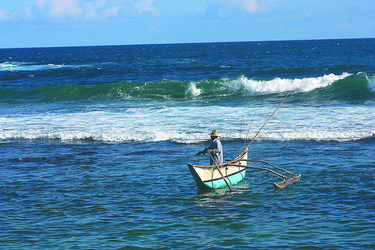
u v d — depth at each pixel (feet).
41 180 55.26
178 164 61.41
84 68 278.87
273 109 100.48
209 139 75.05
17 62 403.13
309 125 81.20
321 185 49.55
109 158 65.98
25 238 35.81
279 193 47.70
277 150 67.15
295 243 33.14
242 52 495.41
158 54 520.42
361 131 74.49
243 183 53.16
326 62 252.42
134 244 34.06
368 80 123.24
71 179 55.42
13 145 76.33
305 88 127.95
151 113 100.73
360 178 51.29
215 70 219.41
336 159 60.59
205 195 47.93
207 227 37.68
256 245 33.04
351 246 32.17
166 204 44.96
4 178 56.65
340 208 41.39
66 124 91.25
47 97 135.95
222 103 113.70
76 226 38.63
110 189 50.80
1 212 43.21
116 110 107.14
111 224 39.06
